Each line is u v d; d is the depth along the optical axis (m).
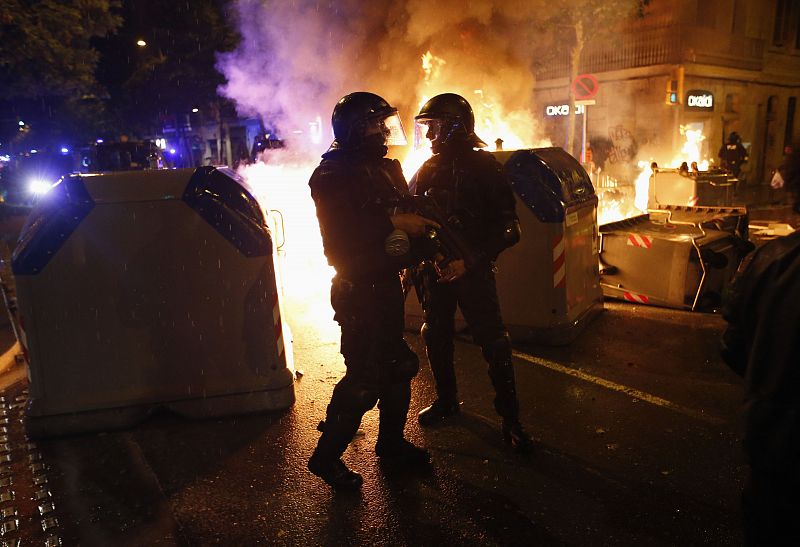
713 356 4.93
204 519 3.00
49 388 3.91
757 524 1.69
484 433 3.74
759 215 14.41
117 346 3.94
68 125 20.20
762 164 26.19
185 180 3.91
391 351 3.06
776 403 1.58
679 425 3.78
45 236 3.78
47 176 20.00
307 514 3.00
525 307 5.28
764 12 24.38
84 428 3.94
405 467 3.37
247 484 3.29
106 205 3.82
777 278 1.60
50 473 3.50
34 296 3.82
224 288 3.98
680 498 3.02
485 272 3.43
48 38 12.05
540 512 2.93
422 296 3.78
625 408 4.04
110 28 14.84
